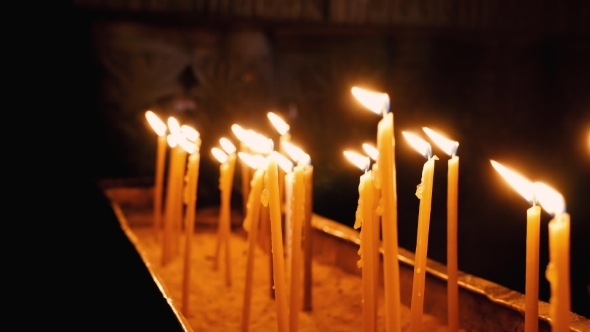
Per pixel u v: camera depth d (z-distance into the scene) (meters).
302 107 2.16
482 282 0.98
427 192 0.71
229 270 1.31
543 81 2.31
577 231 2.32
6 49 1.93
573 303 1.98
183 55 2.03
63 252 1.43
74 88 1.99
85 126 2.00
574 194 2.34
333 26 2.11
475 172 2.27
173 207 1.42
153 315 0.82
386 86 2.19
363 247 0.74
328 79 2.16
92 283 1.10
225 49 2.07
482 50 2.25
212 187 2.08
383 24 2.13
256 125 2.11
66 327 1.08
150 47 1.99
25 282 1.39
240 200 1.80
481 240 2.28
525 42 2.28
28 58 1.95
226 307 1.18
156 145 2.06
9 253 1.60
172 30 2.01
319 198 2.14
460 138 2.25
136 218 1.83
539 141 2.33
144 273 0.96
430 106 2.21
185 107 2.06
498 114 2.28
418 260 0.72
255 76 2.09
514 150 2.31
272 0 2.04
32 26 1.94
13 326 1.18
